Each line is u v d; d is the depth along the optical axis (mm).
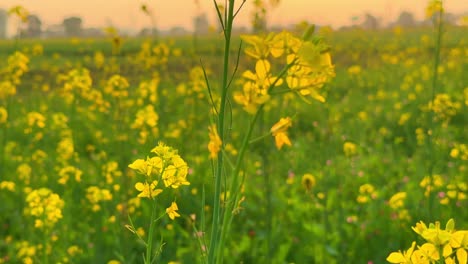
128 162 6543
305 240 4918
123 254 4418
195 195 5883
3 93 6941
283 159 7508
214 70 14859
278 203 5570
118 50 7238
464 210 5105
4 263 4707
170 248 4809
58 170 6711
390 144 8672
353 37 23984
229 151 7324
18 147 8375
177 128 8844
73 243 4980
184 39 37500
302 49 1304
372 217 5375
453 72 13102
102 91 11328
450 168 6281
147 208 5332
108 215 5168
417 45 20578
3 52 25594
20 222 5547
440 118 6449
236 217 5531
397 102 11625
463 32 8195
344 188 6188
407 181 6418
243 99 1353
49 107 11664
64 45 35344
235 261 4652
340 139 8172
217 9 1470
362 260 4613
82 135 9000
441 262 1335
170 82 14445
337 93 13641
